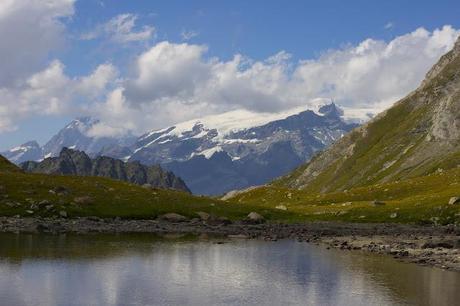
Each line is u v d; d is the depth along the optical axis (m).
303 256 65.88
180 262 58.41
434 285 48.16
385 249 73.00
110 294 42.00
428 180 164.00
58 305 38.19
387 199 155.25
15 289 42.31
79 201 108.88
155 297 41.59
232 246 74.75
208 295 42.88
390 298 43.03
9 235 76.75
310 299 42.38
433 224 112.31
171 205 117.56
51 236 77.69
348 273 53.78
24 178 119.31
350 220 119.25
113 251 64.25
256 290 45.19
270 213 123.75
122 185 130.62
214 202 128.12
